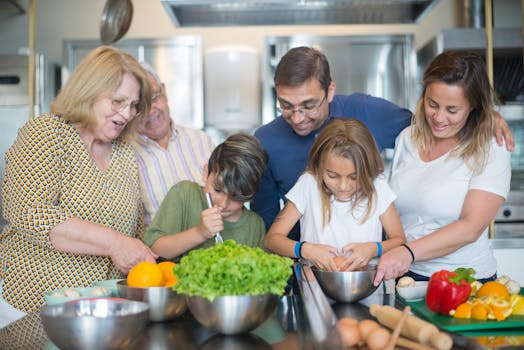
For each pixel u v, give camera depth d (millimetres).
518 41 3592
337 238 1663
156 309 1118
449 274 1220
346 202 1670
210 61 3963
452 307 1175
